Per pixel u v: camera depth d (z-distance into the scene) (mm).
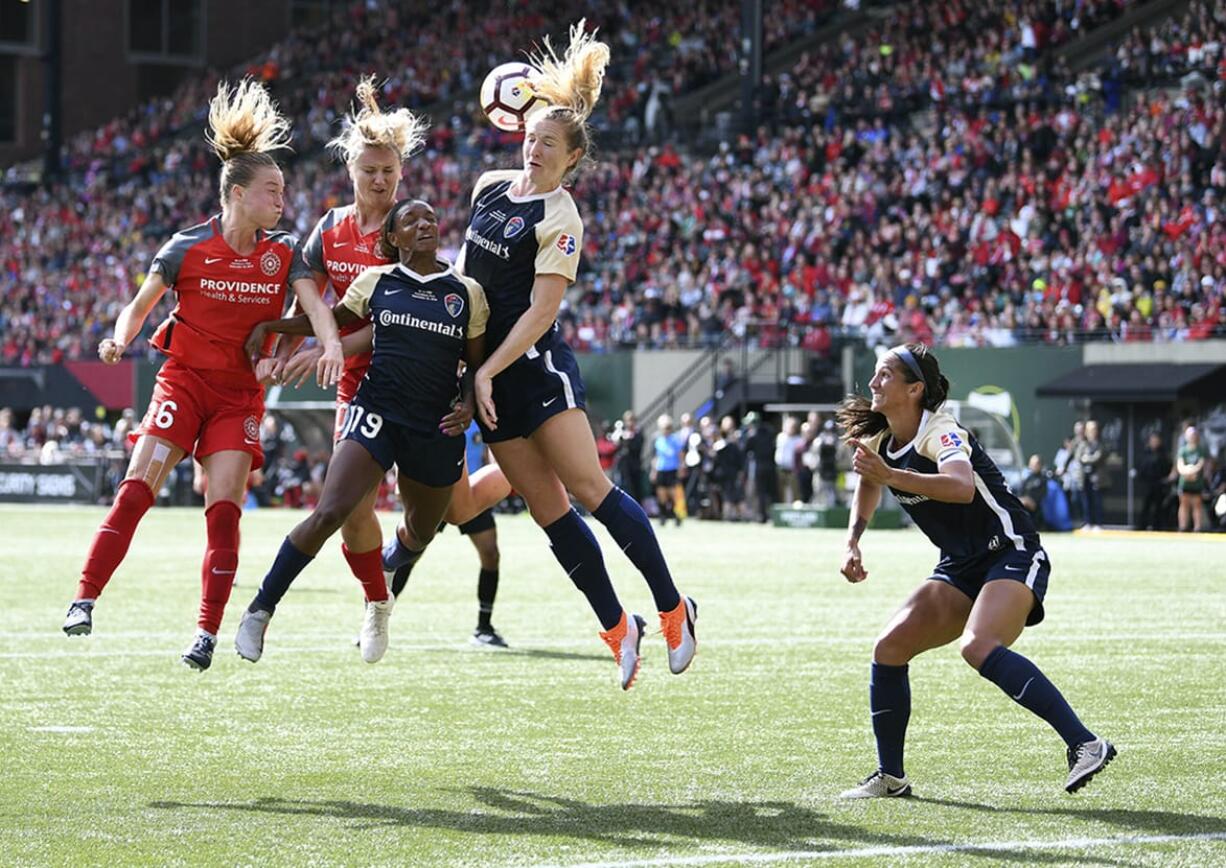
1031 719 14469
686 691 16109
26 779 11641
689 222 64625
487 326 12711
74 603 12367
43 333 80125
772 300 59906
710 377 59250
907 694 11305
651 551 12695
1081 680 16938
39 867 9148
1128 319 51469
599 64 13023
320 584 28203
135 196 86125
